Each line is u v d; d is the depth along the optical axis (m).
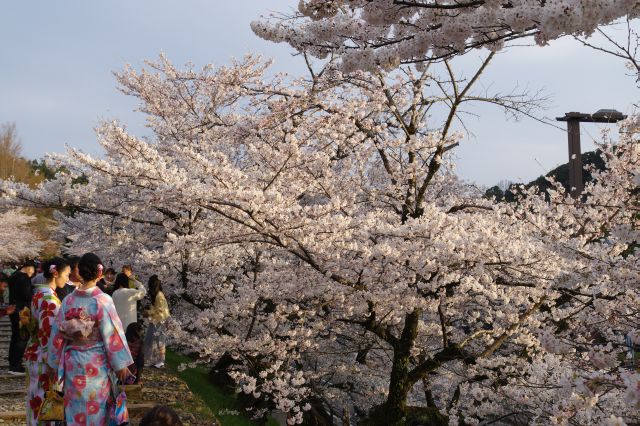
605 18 3.21
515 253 7.92
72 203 10.12
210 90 15.26
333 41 4.35
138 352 8.55
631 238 4.73
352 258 8.59
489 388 9.34
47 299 5.34
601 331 7.02
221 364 11.69
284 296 9.16
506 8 3.73
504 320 9.61
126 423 4.85
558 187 10.19
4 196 9.80
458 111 9.80
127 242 11.92
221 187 8.41
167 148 14.23
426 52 4.11
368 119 11.11
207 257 10.43
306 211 8.13
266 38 4.44
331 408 11.99
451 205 10.49
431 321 11.92
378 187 11.55
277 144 10.16
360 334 10.99
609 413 5.35
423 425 10.01
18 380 8.82
